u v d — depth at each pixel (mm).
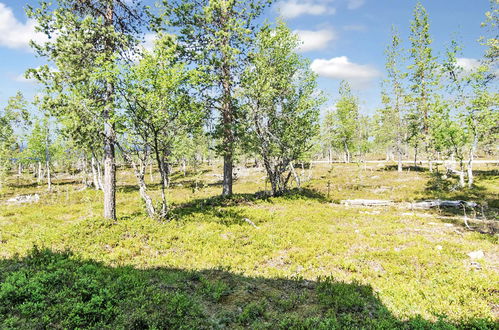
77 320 6465
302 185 33906
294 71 23562
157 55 14312
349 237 14039
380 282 9680
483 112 28453
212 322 7199
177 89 14977
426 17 36219
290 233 14648
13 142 44062
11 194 33719
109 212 15859
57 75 14586
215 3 20875
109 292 7855
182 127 16453
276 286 9500
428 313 7820
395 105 44000
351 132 52594
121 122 15164
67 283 8414
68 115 14922
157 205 18125
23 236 14242
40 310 6824
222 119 23484
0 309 6746
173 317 7094
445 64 29969
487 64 27781
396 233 14617
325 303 8328
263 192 26547
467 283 9102
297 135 23516
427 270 10336
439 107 29438
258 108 22188
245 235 14500
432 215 18797
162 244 12945
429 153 39625
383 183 33750
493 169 40844
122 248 12367
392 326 7098
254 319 7477
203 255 12008
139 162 16906
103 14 16453
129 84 14336
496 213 18500
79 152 37125
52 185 42500
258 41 21969
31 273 8930
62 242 12781
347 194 28344
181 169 70750
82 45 14695
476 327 7066
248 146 22750
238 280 9773
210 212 18312
